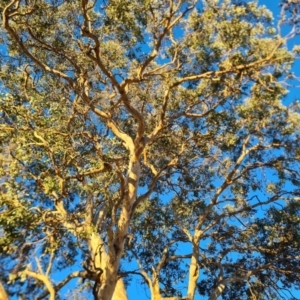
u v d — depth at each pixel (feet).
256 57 48.29
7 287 39.83
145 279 54.80
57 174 47.29
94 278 43.83
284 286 65.62
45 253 41.98
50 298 38.04
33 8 50.34
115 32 58.85
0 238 39.78
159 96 60.03
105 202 54.03
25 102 57.36
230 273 66.95
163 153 63.16
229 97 54.44
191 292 55.98
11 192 42.80
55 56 59.52
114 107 53.93
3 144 49.44
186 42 52.70
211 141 61.05
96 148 51.29
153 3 52.03
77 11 57.72
